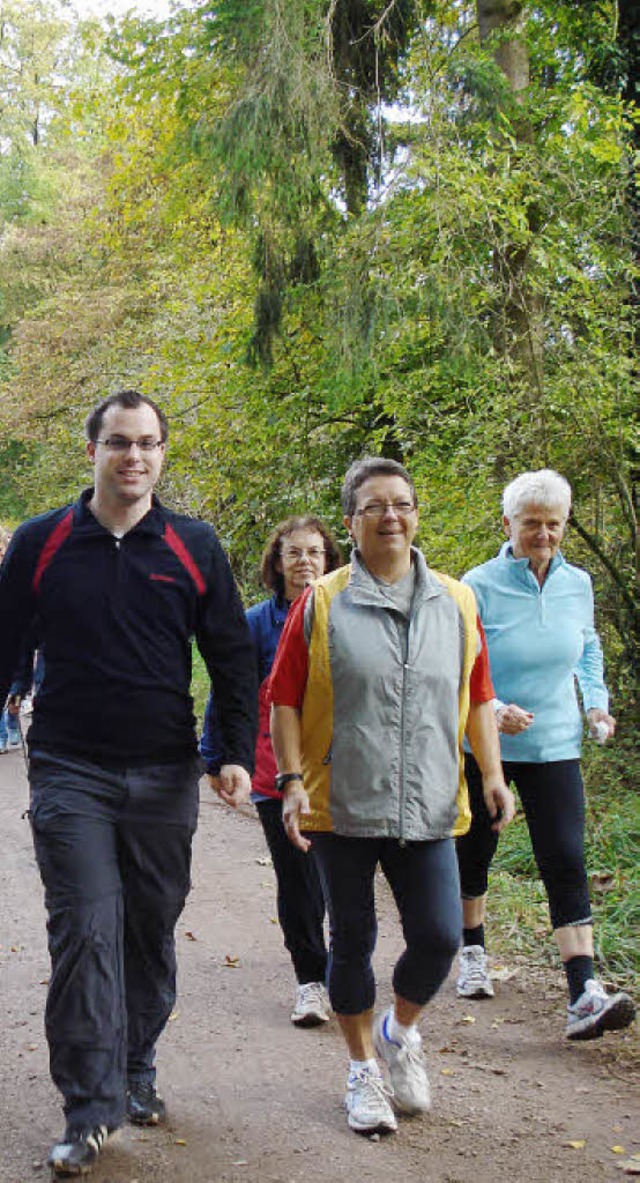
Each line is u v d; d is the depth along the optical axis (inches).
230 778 139.3
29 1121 142.3
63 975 126.9
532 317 307.6
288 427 485.1
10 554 136.9
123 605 134.3
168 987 141.9
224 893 257.3
